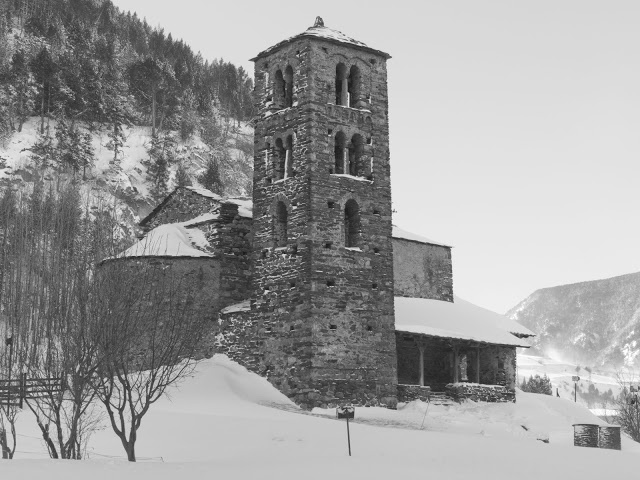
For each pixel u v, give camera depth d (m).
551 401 76.12
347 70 66.00
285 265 62.78
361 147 65.81
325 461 33.47
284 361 61.31
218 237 67.31
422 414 61.72
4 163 135.25
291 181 63.66
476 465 34.69
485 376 73.50
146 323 48.41
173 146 167.25
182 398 56.16
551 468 34.47
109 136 157.38
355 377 61.34
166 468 29.41
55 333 47.69
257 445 41.09
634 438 79.75
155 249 65.56
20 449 38.66
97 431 42.81
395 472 30.34
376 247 64.50
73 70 176.00
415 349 71.19
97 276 42.91
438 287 81.44
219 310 66.19
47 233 75.06
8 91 161.25
